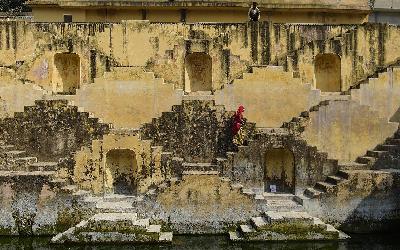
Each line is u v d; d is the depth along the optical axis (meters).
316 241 20.14
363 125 24.19
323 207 21.56
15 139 23.12
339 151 24.08
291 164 23.39
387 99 25.97
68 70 26.73
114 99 24.84
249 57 26.66
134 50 26.58
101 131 22.88
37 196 20.98
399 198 21.84
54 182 21.03
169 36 26.55
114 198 22.05
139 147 22.28
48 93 25.41
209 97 24.78
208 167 22.22
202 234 21.03
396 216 21.75
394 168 23.16
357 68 26.81
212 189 21.17
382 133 24.28
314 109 24.06
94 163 22.23
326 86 27.42
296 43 26.95
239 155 22.41
